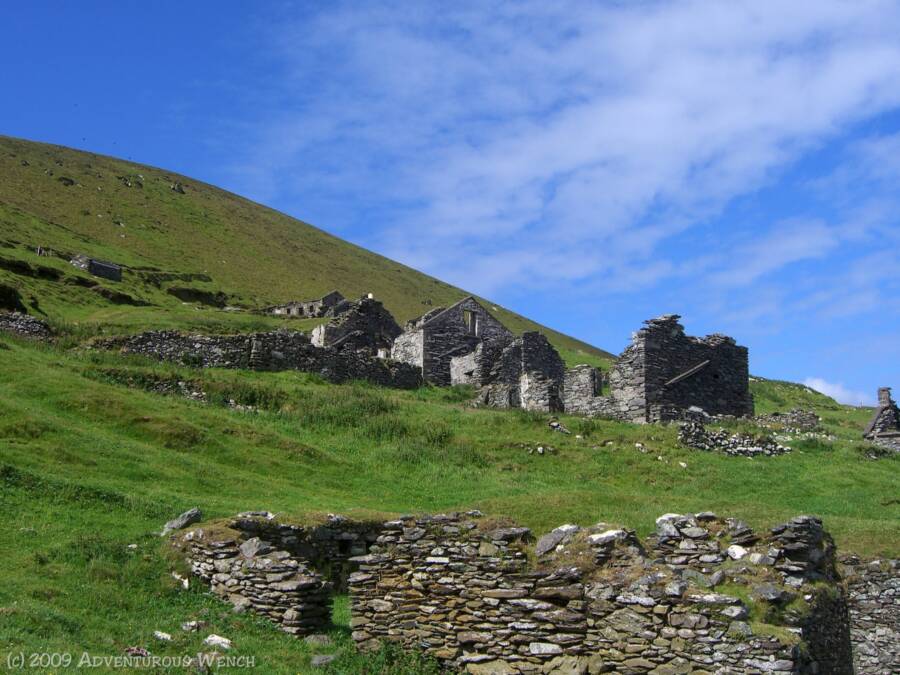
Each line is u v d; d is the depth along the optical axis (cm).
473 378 6141
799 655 1320
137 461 2920
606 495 2691
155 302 10181
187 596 1872
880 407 5206
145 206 18338
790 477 3769
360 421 4038
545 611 1498
